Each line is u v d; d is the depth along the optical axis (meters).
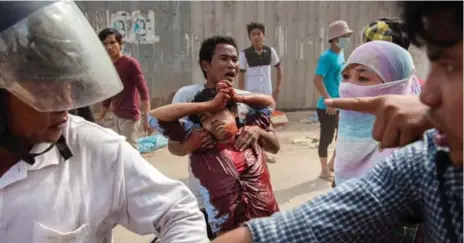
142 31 7.99
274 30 8.42
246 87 5.92
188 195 1.30
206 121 2.18
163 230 1.25
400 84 1.80
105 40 4.52
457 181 0.78
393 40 2.20
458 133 0.67
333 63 4.66
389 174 0.91
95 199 1.20
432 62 0.69
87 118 2.66
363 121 1.76
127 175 1.25
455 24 0.62
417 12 0.65
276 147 2.36
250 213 2.06
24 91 0.99
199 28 8.19
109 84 1.10
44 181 1.13
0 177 1.12
